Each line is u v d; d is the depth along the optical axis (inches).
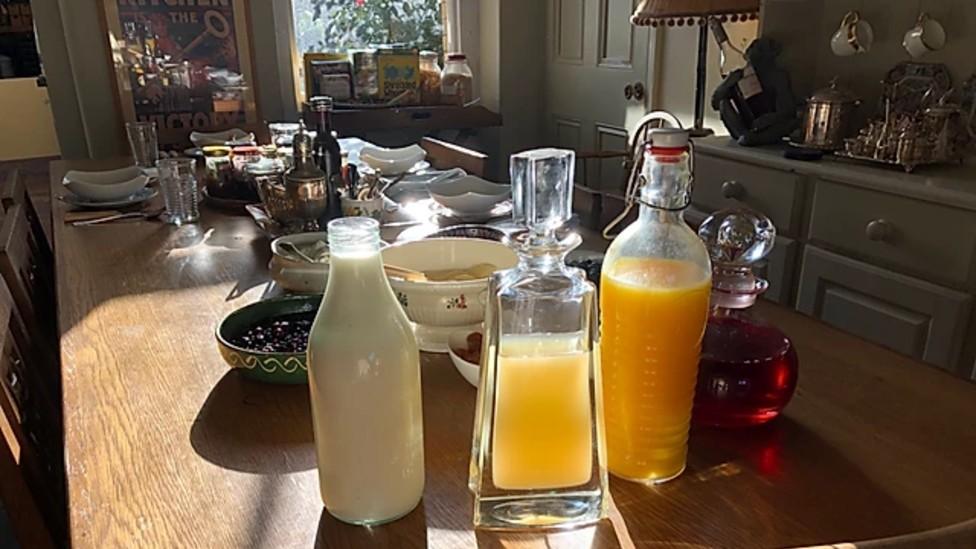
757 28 93.4
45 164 243.4
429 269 42.4
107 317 42.8
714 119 104.6
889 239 67.1
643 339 24.6
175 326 41.3
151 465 27.7
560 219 26.7
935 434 29.6
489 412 24.3
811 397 32.4
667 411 25.5
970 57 74.5
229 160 74.4
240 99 123.7
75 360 36.9
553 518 24.5
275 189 58.7
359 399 22.8
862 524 24.4
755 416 29.3
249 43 121.7
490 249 42.4
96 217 66.1
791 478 26.9
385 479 23.8
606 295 25.4
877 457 28.1
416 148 88.4
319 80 124.2
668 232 25.4
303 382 33.5
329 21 132.3
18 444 34.0
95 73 114.2
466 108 131.6
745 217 30.6
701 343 26.0
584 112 133.9
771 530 24.2
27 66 249.9
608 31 124.4
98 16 112.0
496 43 139.8
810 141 81.4
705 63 93.8
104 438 29.6
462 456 28.5
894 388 33.2
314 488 26.2
